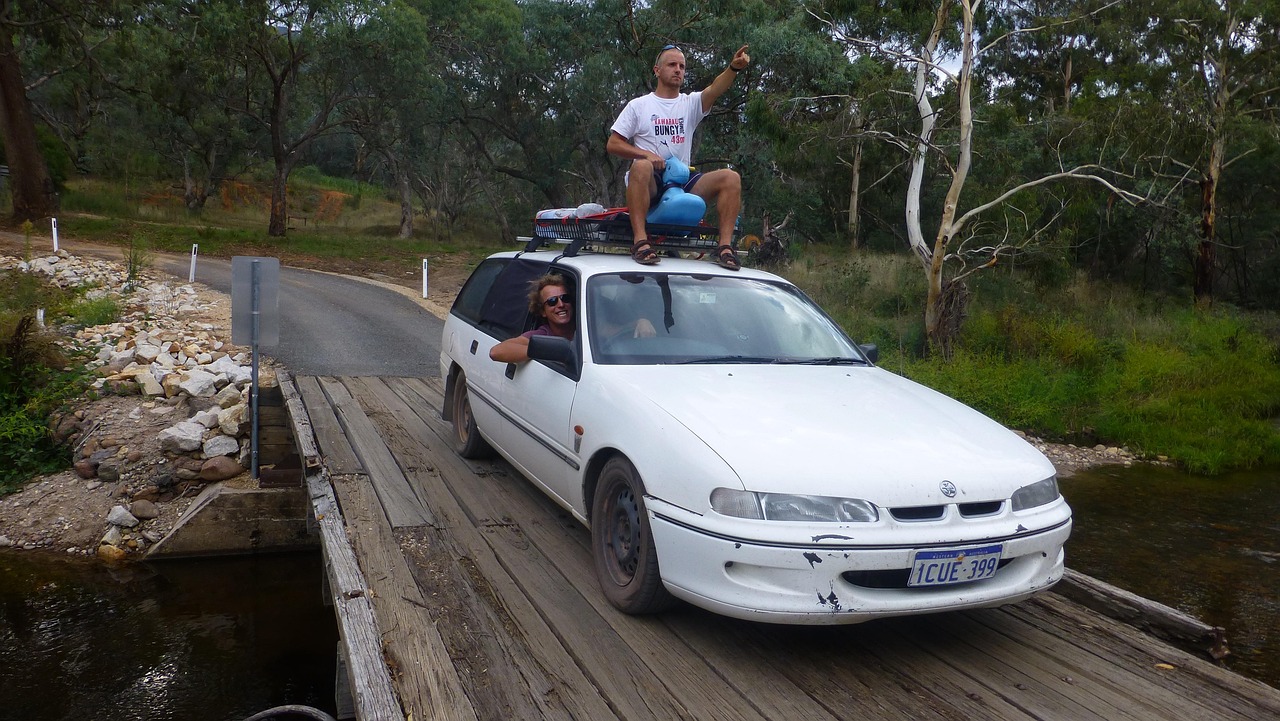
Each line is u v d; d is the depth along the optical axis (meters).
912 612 3.24
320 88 37.34
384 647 3.36
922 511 3.29
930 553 3.20
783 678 3.30
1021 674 3.41
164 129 48.56
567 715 3.00
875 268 24.52
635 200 5.03
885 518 3.21
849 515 3.19
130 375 10.90
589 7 31.67
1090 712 3.14
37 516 8.89
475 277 6.80
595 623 3.69
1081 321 19.09
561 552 4.48
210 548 8.45
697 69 30.11
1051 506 3.57
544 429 4.63
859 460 3.35
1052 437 13.38
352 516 4.89
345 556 4.09
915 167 16.89
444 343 6.92
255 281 8.40
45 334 11.45
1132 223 27.89
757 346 4.63
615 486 3.89
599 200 38.34
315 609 7.29
